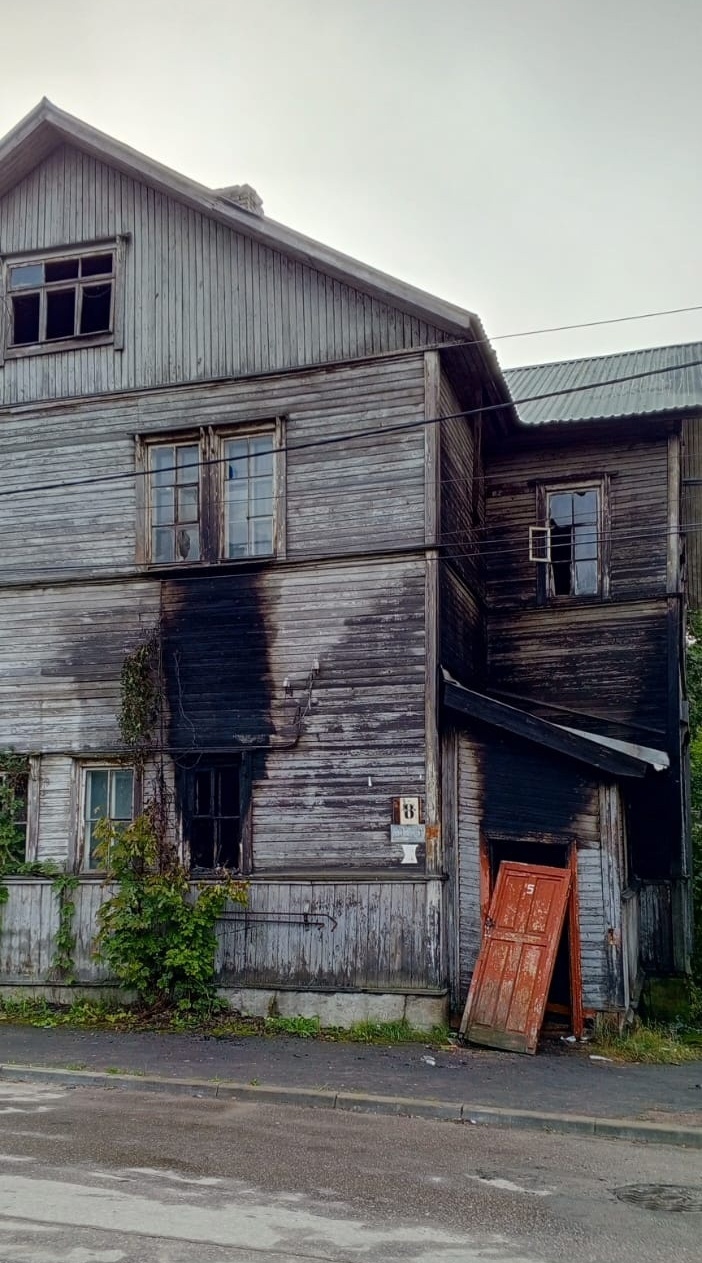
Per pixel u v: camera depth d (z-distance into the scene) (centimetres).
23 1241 550
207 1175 683
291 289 1404
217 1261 530
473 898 1279
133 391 1453
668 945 1518
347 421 1355
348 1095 929
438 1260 543
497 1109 892
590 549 1590
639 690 1510
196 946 1276
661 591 1526
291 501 1367
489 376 1406
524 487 1622
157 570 1403
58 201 1530
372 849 1276
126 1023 1258
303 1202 633
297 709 1327
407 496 1318
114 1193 638
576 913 1246
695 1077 1054
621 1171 739
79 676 1428
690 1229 613
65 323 1526
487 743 1305
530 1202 653
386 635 1305
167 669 1390
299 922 1274
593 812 1253
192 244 1459
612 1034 1213
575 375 1952
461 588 1450
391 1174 702
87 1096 938
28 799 1430
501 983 1197
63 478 1474
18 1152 729
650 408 1527
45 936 1381
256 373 1398
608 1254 565
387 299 1348
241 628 1367
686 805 1590
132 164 1455
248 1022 1251
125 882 1312
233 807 1352
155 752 1374
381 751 1288
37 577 1462
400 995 1222
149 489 1436
